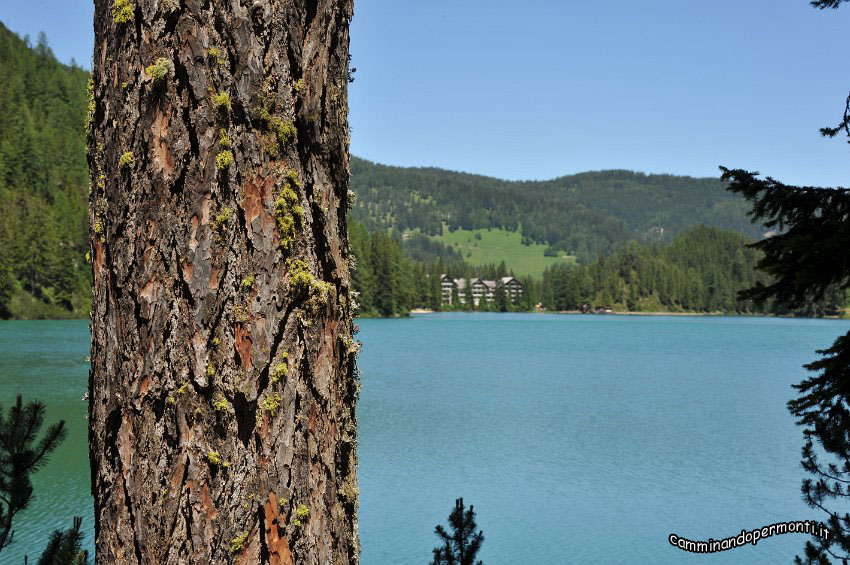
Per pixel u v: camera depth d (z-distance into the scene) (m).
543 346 85.06
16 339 68.06
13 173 124.38
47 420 27.88
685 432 32.16
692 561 16.06
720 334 116.75
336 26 3.27
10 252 100.25
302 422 3.03
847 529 6.79
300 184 3.08
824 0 4.87
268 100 2.98
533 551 16.59
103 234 3.02
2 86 156.62
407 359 66.00
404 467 24.42
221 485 2.86
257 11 2.95
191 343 2.87
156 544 2.84
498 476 23.48
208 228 2.89
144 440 2.87
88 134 3.11
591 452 27.50
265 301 2.95
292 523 3.00
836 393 4.86
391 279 143.25
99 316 3.02
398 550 16.05
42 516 16.25
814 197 4.59
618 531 18.06
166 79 2.88
